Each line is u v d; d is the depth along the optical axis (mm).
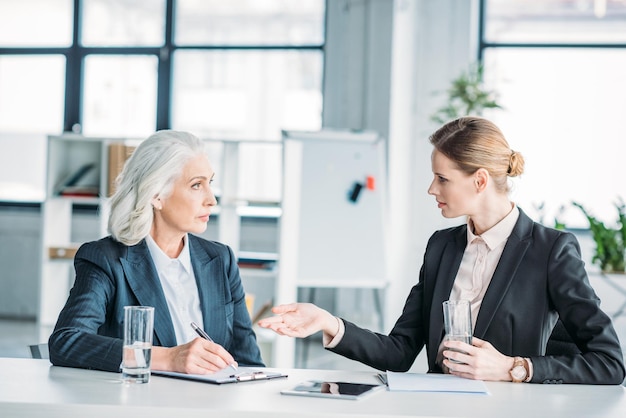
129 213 2355
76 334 2127
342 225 5758
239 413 1686
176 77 7820
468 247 2381
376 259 5812
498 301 2242
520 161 2309
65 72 7992
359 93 7090
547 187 7137
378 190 5906
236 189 6312
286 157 5684
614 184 7055
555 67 7129
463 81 6445
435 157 2318
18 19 8078
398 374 2100
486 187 2287
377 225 5852
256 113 7680
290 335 2195
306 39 7574
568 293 2205
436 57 7047
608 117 7062
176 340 2332
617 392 1995
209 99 7758
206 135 7754
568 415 1731
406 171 6992
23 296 7973
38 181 8094
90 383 1920
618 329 6496
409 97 7016
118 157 6715
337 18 7359
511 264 2271
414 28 7031
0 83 8125
